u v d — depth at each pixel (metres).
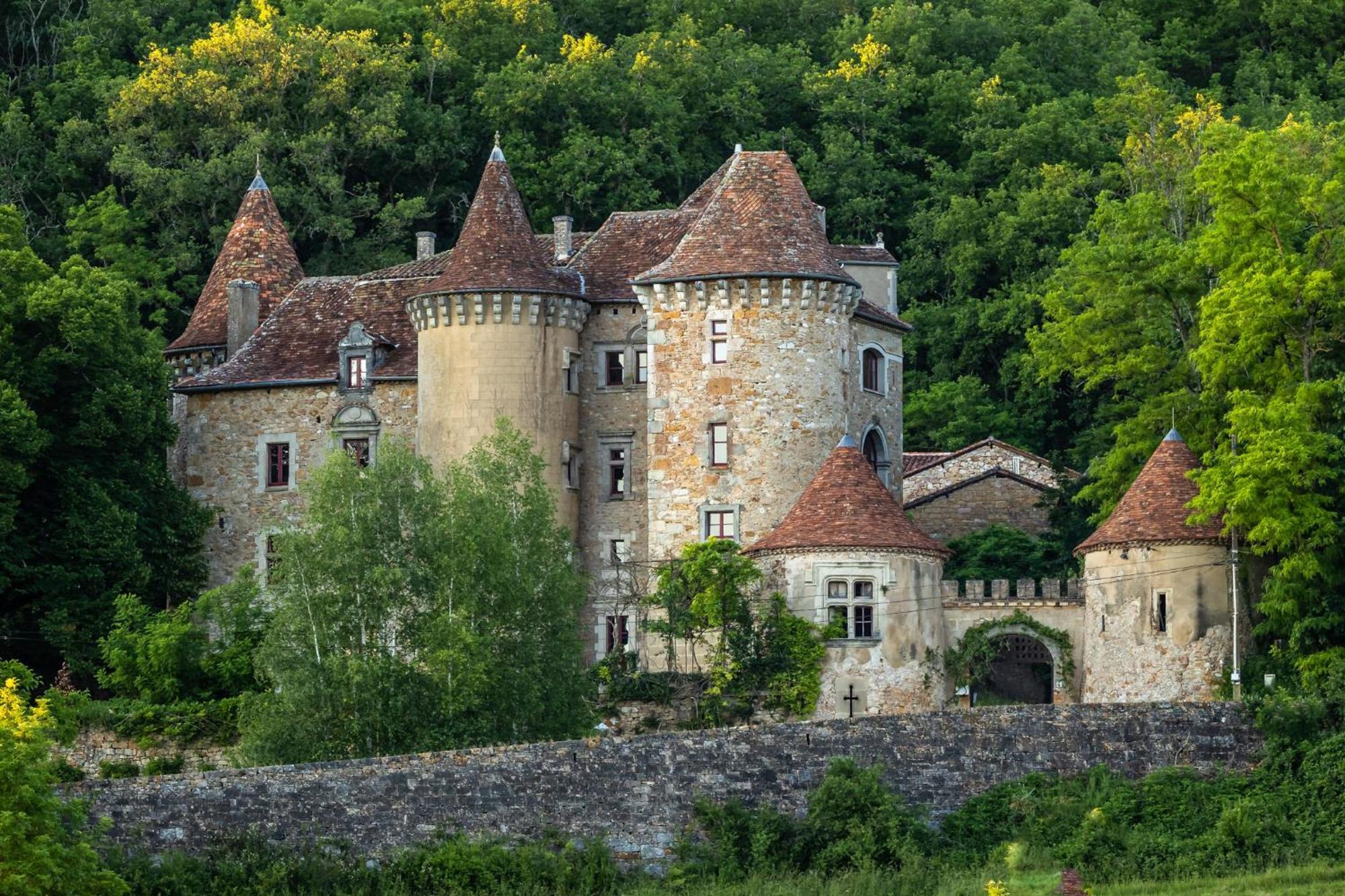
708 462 185.62
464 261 192.62
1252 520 164.88
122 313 195.25
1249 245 178.75
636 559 192.38
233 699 170.62
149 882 138.00
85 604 183.12
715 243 187.75
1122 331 195.88
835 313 187.62
